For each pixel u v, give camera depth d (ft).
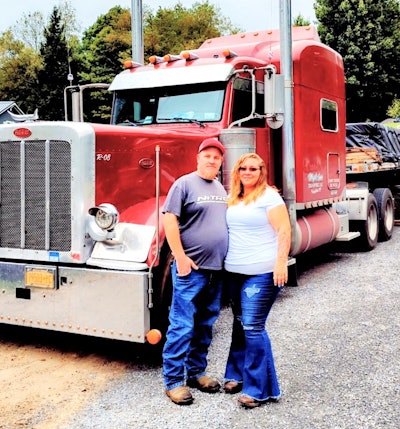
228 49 21.18
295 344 16.61
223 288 13.38
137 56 27.71
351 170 32.81
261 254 12.21
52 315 15.06
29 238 15.46
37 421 11.89
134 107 21.68
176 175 17.61
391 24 112.16
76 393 13.39
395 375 14.17
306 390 13.35
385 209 35.35
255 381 12.43
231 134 18.89
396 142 42.09
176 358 12.79
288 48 21.13
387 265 28.12
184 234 12.76
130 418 12.00
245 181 12.50
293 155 21.66
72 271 14.65
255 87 19.42
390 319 18.95
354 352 15.88
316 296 22.21
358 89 111.96
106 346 16.84
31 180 15.35
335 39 111.65
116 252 14.44
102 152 15.17
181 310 12.81
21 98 164.96
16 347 16.87
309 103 23.73
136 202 16.21
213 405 12.61
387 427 11.45
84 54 160.56
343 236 28.84
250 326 12.35
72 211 14.75
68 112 21.65
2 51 168.35
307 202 23.62
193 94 20.56
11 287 15.56
